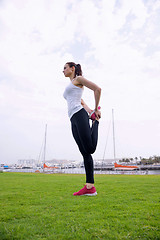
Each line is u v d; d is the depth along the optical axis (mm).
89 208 1991
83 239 1184
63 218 1631
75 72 2887
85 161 2768
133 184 4754
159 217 1644
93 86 2457
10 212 1864
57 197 2738
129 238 1195
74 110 2586
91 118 2670
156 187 4004
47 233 1290
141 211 1838
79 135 2539
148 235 1235
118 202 2289
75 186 4426
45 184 5016
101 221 1530
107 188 3824
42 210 1938
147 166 54688
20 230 1352
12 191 3531
